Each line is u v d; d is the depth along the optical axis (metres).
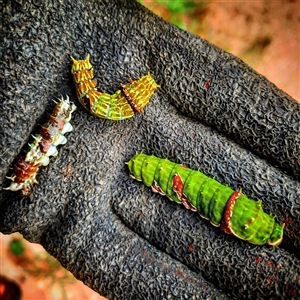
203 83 0.10
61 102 0.09
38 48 0.09
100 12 0.09
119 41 0.10
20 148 0.09
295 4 0.20
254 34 0.20
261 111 0.09
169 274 0.09
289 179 0.09
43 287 0.20
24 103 0.09
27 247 0.20
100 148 0.10
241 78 0.09
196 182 0.09
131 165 0.10
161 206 0.10
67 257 0.09
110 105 0.09
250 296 0.09
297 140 0.09
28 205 0.09
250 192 0.09
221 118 0.10
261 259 0.09
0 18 0.09
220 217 0.09
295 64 0.20
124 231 0.10
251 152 0.10
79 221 0.09
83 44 0.09
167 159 0.10
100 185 0.10
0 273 0.20
